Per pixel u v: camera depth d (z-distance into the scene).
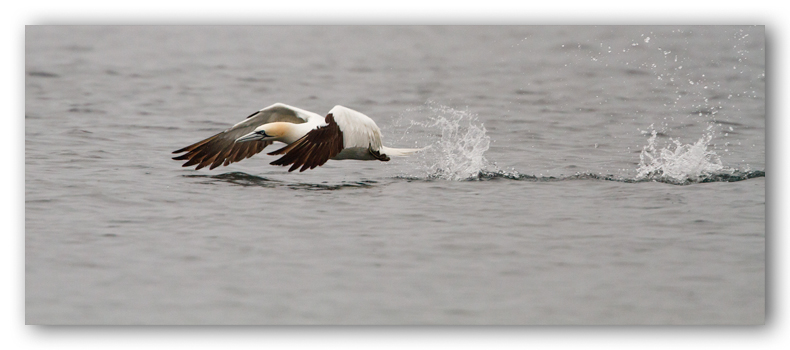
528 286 10.02
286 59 33.75
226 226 12.01
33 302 9.45
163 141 18.95
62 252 10.86
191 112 23.23
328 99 26.14
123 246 11.12
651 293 9.86
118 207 12.83
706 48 35.25
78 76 28.44
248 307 9.38
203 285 9.95
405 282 10.09
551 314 9.33
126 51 34.34
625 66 31.97
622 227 12.09
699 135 20.27
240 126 15.34
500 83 28.84
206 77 29.30
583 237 11.67
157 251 10.96
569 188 14.45
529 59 34.16
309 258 10.79
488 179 15.23
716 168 15.80
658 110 23.88
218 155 15.50
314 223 12.20
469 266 10.59
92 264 10.51
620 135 20.36
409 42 38.88
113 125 20.62
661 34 38.97
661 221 12.35
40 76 28.17
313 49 36.50
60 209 12.61
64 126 20.05
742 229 11.95
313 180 15.04
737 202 13.28
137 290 9.79
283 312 9.30
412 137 20.69
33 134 18.78
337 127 13.71
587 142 19.42
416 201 13.45
